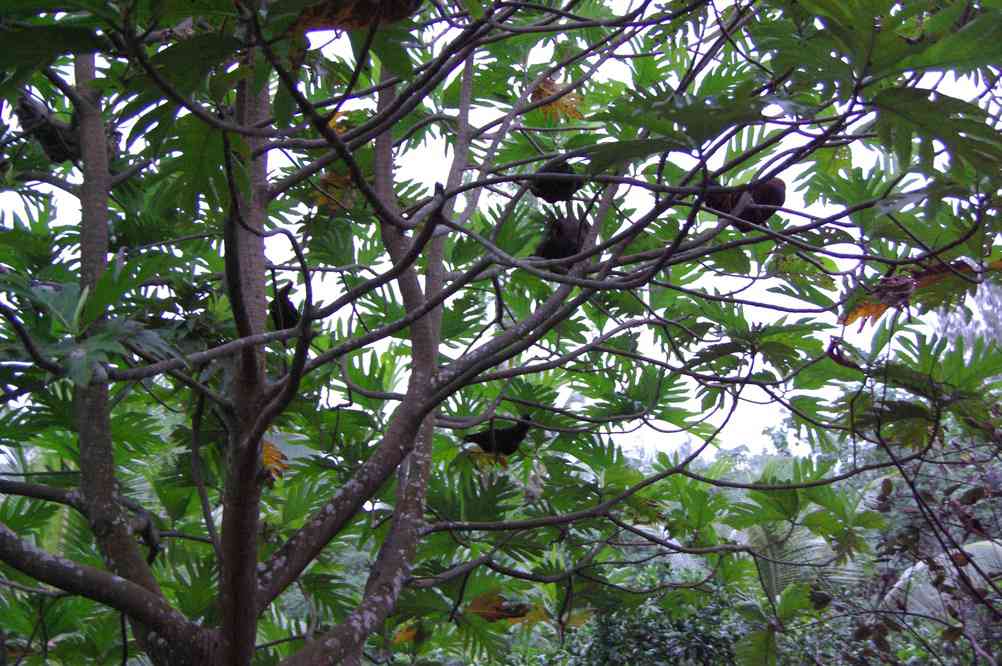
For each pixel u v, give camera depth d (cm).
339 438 362
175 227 330
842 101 149
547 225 295
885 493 369
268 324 309
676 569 729
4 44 132
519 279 388
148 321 261
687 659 576
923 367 314
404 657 461
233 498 193
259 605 225
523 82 394
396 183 387
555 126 390
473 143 390
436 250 316
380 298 391
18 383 185
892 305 268
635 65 359
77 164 286
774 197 250
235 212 176
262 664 335
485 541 374
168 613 211
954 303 277
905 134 159
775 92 210
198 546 372
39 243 299
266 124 191
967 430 347
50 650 324
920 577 531
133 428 343
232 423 203
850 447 629
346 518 246
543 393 392
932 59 136
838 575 588
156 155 178
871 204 211
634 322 306
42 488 232
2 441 302
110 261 283
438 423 308
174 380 311
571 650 627
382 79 318
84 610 322
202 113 150
